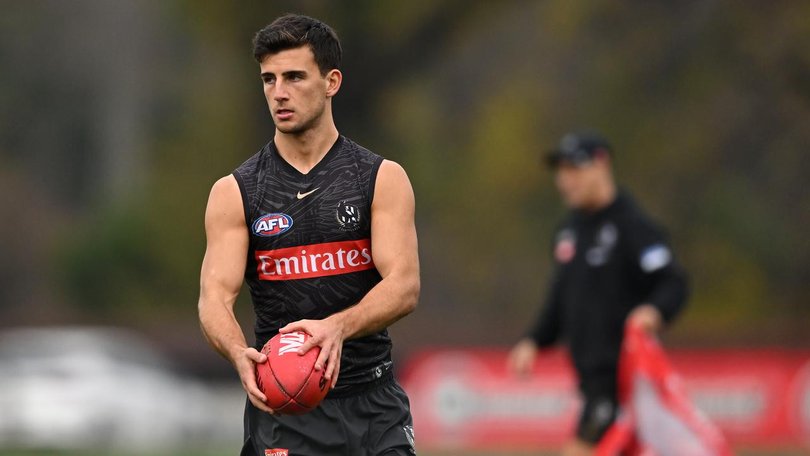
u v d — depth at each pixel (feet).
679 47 366.63
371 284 65.57
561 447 194.70
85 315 368.68
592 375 104.22
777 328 253.65
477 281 410.72
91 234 382.22
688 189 379.76
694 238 381.19
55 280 407.64
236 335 63.10
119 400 230.89
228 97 385.70
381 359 67.21
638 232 103.50
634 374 100.53
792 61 341.62
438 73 435.94
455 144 427.33
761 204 382.42
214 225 65.05
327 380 61.57
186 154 390.01
